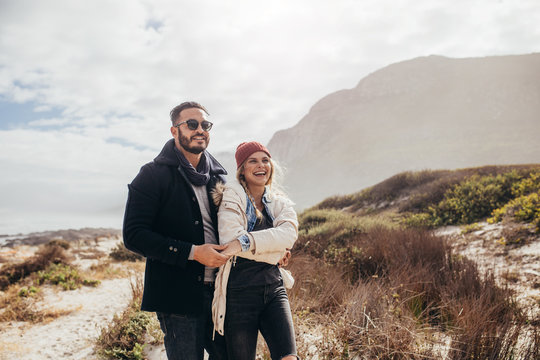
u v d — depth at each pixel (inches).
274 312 76.7
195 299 74.2
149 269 76.0
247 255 77.0
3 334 187.3
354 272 211.8
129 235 71.2
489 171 505.0
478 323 117.8
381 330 115.9
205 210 81.4
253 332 77.1
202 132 80.4
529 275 207.3
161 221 75.9
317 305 156.9
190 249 70.4
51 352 158.9
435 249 217.8
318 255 254.7
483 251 272.5
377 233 276.7
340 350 114.4
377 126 7549.2
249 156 86.9
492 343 109.4
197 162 85.0
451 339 115.1
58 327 197.0
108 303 243.4
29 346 167.5
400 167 5280.5
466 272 178.9
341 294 163.0
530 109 5664.4
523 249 255.6
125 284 304.2
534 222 287.0
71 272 329.4
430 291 160.4
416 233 254.2
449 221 398.3
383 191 612.4
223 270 76.8
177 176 77.7
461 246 296.2
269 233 77.2
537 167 444.1
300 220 468.8
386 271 195.6
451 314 137.5
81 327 194.7
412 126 6845.5
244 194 83.7
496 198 396.2
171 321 75.3
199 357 74.9
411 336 115.8
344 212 616.4
